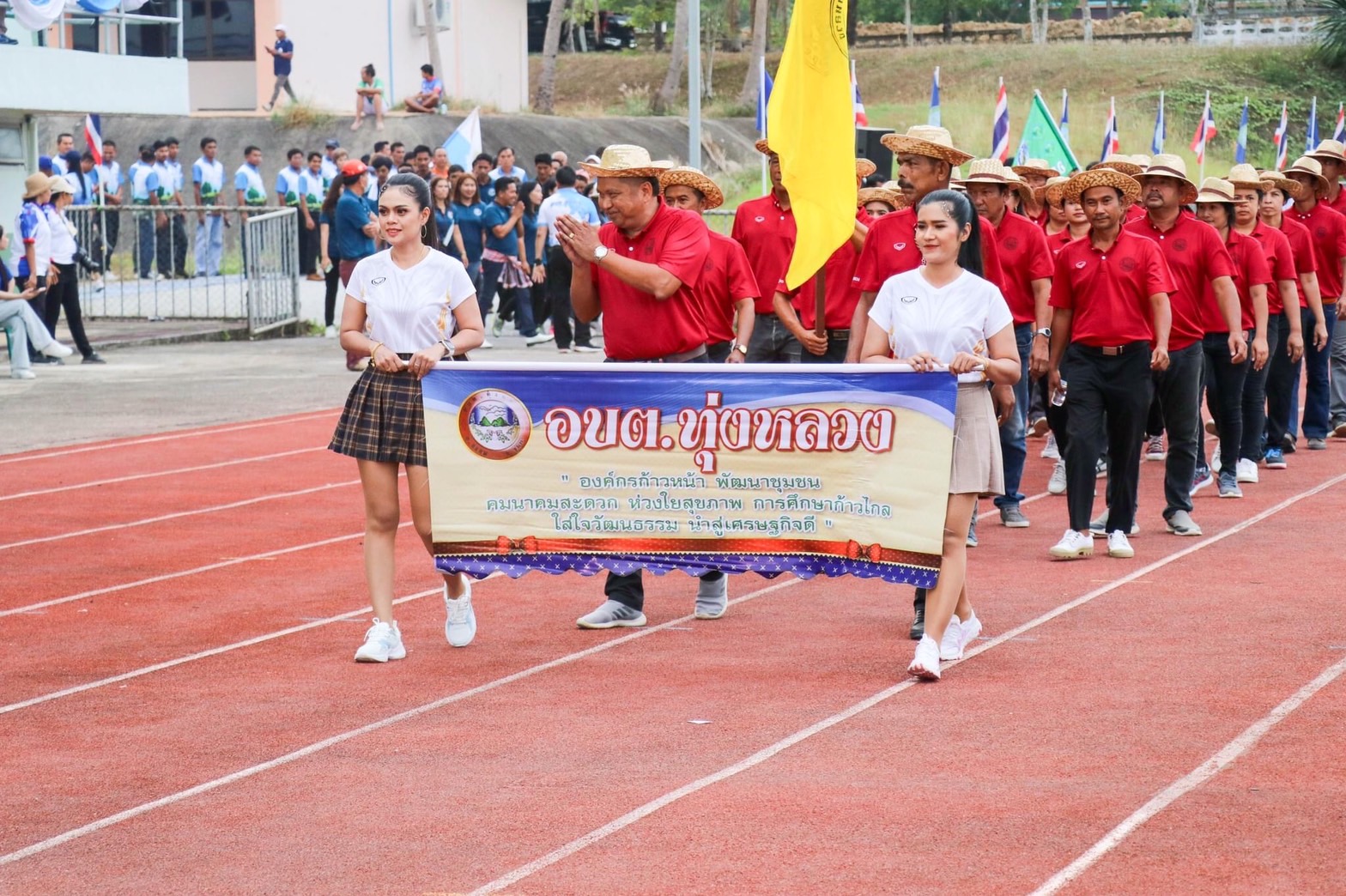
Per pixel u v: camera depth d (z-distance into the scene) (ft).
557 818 18.84
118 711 23.71
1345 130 110.42
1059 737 21.58
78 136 143.13
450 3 160.56
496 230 81.10
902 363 24.82
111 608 30.48
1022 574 32.58
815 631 28.14
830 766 20.53
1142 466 47.47
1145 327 33.83
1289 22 204.13
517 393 26.17
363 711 23.50
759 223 35.22
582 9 230.07
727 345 29.17
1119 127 173.68
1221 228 42.39
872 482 25.34
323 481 45.14
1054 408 40.91
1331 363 53.21
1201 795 19.13
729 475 25.91
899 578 25.12
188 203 135.54
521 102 179.11
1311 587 31.07
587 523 26.35
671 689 24.39
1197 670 24.95
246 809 19.40
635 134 162.20
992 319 24.82
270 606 30.66
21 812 19.48
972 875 16.79
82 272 90.07
